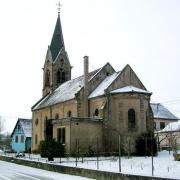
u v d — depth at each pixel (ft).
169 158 152.46
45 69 271.08
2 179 85.35
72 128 170.09
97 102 188.85
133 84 193.67
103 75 207.72
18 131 295.69
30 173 102.99
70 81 242.99
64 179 85.71
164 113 309.83
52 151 153.28
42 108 239.50
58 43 270.05
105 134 177.88
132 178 72.59
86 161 143.23
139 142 175.63
